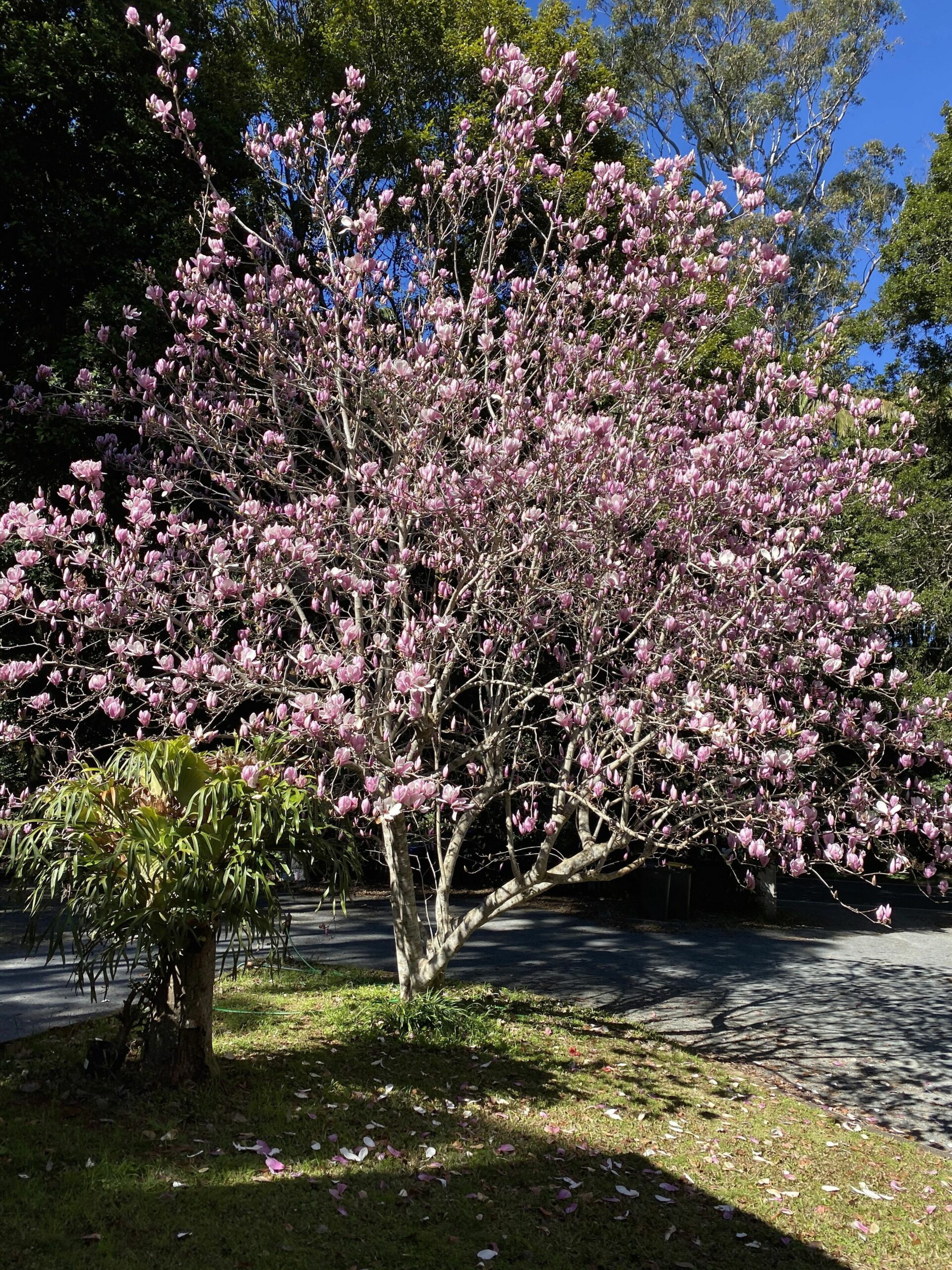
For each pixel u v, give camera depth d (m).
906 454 6.52
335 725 4.28
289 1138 3.89
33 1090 4.13
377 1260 3.10
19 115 10.35
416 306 6.99
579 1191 3.81
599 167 6.12
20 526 4.86
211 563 5.64
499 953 8.73
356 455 6.43
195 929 4.14
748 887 5.72
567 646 7.30
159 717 5.66
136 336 9.42
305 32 13.66
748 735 4.85
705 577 6.02
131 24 6.22
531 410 6.03
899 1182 4.39
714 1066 5.76
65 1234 3.02
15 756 8.85
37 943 4.05
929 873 5.04
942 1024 7.21
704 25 25.48
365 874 12.56
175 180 10.95
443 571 5.57
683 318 6.64
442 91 13.52
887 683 6.01
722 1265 3.42
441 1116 4.34
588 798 5.28
